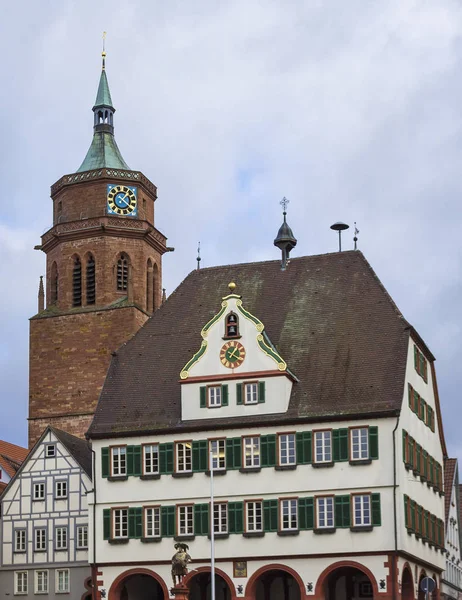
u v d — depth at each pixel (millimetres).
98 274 115438
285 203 101312
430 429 96625
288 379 89750
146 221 117562
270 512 87688
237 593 87500
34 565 98062
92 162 119875
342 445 87000
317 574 86062
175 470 90438
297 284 97312
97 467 92375
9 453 117438
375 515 85375
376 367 89438
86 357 113562
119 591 90438
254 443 89062
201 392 90938
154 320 98938
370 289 94688
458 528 116750
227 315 91375
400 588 85562
